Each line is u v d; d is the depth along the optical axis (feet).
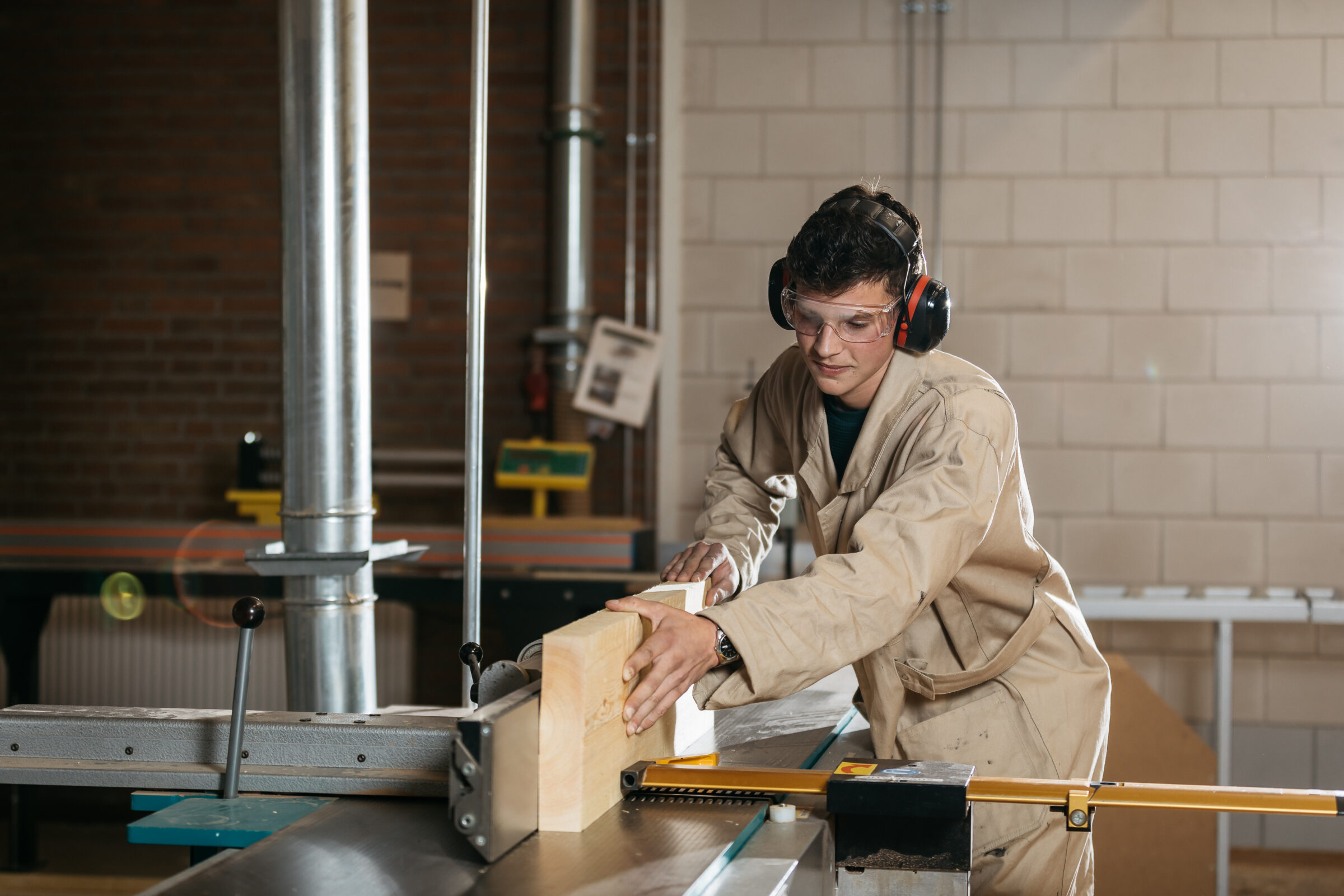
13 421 14.49
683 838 3.50
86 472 14.47
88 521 12.97
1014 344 13.71
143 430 14.39
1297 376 13.43
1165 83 13.44
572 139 13.43
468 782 3.24
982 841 4.99
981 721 5.02
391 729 4.20
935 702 5.10
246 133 14.20
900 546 4.17
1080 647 5.20
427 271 14.16
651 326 13.98
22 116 14.35
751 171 13.91
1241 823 13.62
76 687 13.26
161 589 12.58
